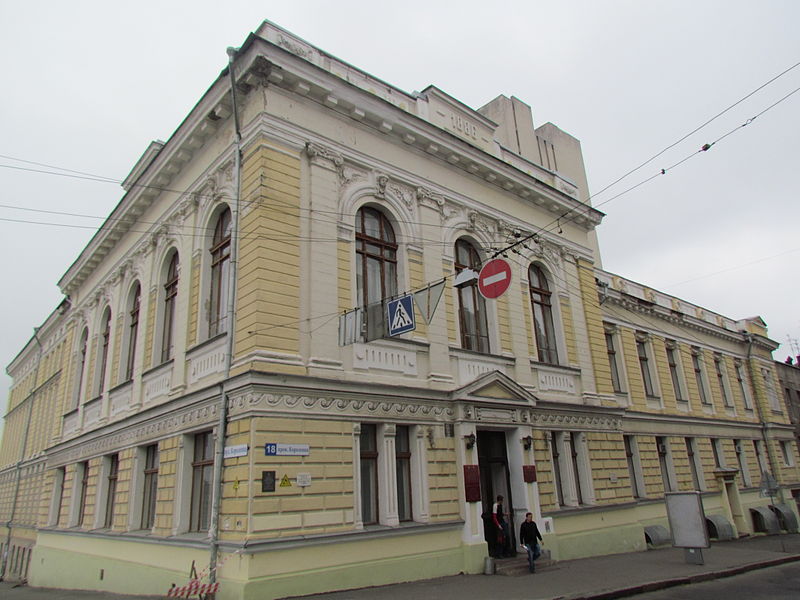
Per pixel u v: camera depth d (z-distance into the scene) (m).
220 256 15.02
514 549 15.71
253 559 10.62
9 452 41.97
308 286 13.20
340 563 11.77
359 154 15.30
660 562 16.27
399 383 14.24
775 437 34.38
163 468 14.72
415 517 13.75
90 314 23.98
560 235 21.28
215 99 14.80
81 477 21.45
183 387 14.63
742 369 34.81
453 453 14.81
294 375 12.15
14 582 25.69
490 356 16.89
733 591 12.44
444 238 16.89
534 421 17.44
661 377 27.30
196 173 16.30
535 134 29.77
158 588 13.41
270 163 13.37
